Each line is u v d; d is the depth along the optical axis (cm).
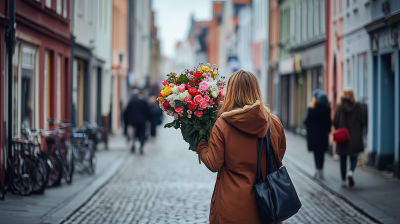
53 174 1057
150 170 1375
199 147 412
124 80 3450
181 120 425
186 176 1259
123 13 3359
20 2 1105
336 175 1221
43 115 1265
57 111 1421
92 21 2120
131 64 3981
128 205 882
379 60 1361
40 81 1239
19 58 1085
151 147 2109
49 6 1330
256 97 386
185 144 2275
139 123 1833
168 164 1516
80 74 1967
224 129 379
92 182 1135
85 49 1942
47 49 1330
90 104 2066
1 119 947
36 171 962
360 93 1557
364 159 1462
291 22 2872
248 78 387
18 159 959
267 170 383
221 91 422
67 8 1555
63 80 1485
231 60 4781
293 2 2836
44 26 1250
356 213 810
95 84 2311
